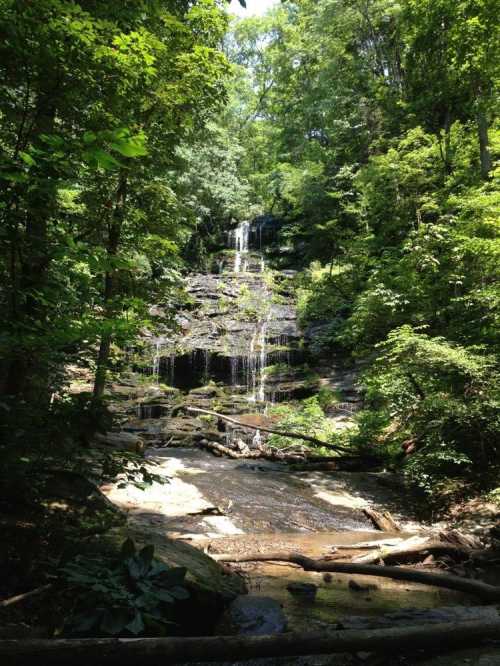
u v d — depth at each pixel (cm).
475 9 1454
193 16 838
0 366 453
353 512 901
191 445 1520
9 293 349
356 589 509
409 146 1866
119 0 510
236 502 901
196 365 2169
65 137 352
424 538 661
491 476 902
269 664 320
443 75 1820
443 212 1686
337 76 2761
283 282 2638
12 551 348
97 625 283
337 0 2608
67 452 347
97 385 709
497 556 611
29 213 336
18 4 314
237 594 447
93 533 415
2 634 272
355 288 2025
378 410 1382
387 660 316
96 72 391
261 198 3659
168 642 248
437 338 1017
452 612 403
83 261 341
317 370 2091
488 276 1234
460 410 880
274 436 1502
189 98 795
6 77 364
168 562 415
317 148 2812
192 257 2994
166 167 901
